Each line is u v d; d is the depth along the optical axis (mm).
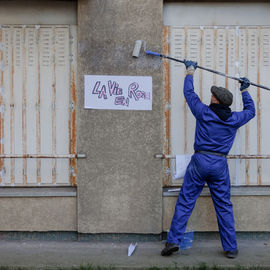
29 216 7293
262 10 7430
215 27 7441
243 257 6684
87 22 7129
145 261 6508
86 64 7156
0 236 7387
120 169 7219
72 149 7434
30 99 7426
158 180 7223
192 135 7453
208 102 7426
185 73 7418
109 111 7191
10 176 7453
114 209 7246
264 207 7332
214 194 6641
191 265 6328
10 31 7395
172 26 7426
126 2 7113
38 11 7387
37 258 6602
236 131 6949
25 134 7449
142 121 7191
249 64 7453
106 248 7070
